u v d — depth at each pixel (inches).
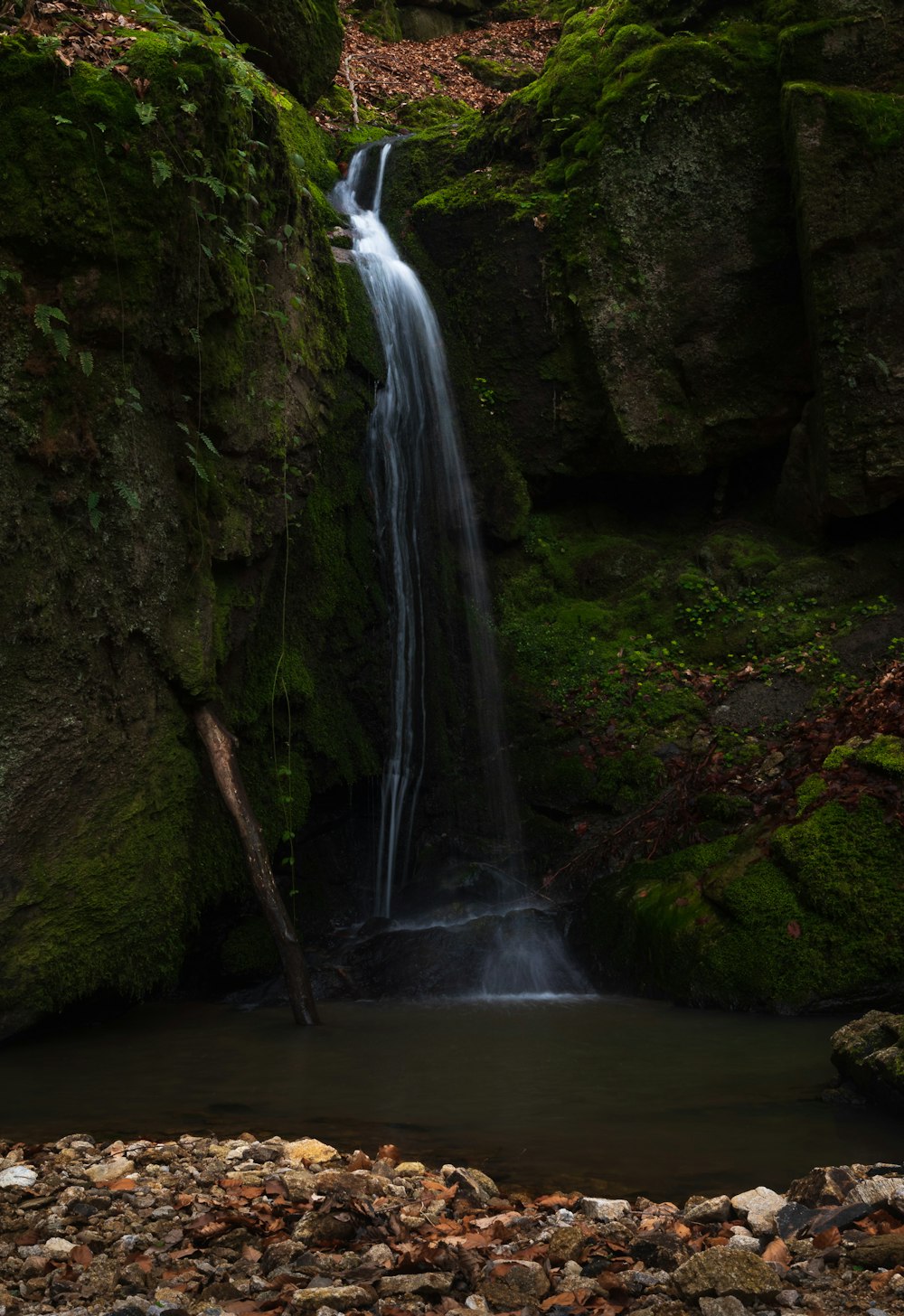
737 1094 194.9
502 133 462.0
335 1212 128.6
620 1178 151.7
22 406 229.6
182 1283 113.7
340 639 362.3
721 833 323.9
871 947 259.6
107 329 238.7
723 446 437.1
